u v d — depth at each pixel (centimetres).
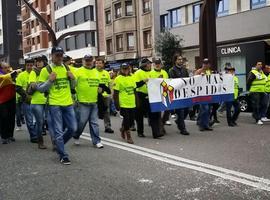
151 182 656
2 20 8200
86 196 597
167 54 3002
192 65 3419
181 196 581
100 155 877
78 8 5294
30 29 7050
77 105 959
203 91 1195
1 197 605
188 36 3425
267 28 2741
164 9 3709
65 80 810
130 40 4259
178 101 1137
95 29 5006
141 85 1080
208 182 646
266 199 559
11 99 1056
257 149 897
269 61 2688
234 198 565
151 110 1085
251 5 2856
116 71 1673
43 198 595
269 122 1382
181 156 845
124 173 718
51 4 6234
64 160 802
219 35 3116
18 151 950
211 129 1203
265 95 1336
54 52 802
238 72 2825
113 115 1717
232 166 746
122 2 4262
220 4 3130
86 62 946
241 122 1391
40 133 973
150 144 998
